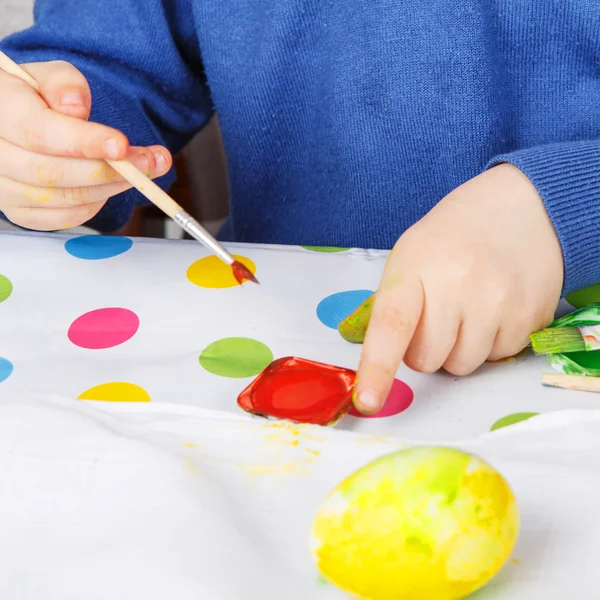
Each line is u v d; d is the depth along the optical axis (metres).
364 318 0.61
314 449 0.55
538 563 0.50
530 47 0.79
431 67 0.80
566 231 0.62
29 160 0.66
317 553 0.49
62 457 0.54
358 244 0.86
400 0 0.80
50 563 0.50
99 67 0.86
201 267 0.69
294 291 0.67
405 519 0.49
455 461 0.50
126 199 0.83
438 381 0.60
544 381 0.59
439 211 0.63
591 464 0.54
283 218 0.90
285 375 0.59
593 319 0.61
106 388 0.60
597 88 0.79
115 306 0.66
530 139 0.82
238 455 0.55
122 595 0.49
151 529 0.51
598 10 0.76
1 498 0.52
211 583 0.49
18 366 0.61
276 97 0.86
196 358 0.62
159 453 0.53
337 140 0.84
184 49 0.92
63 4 0.88
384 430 0.57
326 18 0.83
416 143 0.82
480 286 0.59
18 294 0.67
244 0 0.85
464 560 0.48
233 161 0.90
